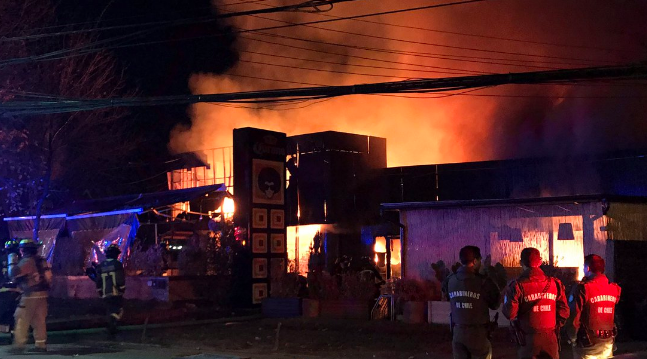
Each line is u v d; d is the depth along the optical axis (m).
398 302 17.80
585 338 7.82
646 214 16.36
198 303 22.75
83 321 18.44
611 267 15.46
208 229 26.31
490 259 16.06
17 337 13.07
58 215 27.59
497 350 12.75
